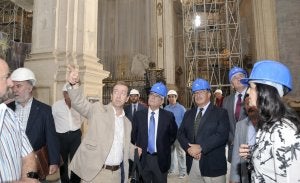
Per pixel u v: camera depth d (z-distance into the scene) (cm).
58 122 470
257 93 167
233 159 284
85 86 571
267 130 160
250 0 1324
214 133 332
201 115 348
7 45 855
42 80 584
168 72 1450
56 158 319
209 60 1536
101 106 295
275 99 160
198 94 348
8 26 1299
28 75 309
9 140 165
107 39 1625
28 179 175
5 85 168
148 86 1208
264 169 159
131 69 1484
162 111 390
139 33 1559
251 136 253
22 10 1296
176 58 1661
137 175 306
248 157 183
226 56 1362
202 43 1627
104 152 273
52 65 579
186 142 347
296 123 155
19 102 311
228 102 383
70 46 590
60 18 603
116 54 1590
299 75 989
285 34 1027
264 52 1066
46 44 600
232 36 1552
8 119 170
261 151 161
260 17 1084
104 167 279
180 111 645
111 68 1585
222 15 1622
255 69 174
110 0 1650
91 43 620
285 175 146
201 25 1499
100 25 1636
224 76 1474
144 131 376
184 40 1491
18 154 171
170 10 1508
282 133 151
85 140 280
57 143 326
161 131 374
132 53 1559
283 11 1038
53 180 514
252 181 176
